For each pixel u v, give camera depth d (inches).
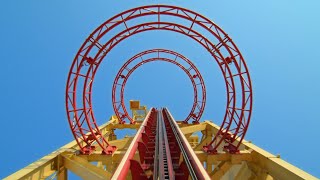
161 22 547.2
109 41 531.2
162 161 393.7
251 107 515.5
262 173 457.7
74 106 507.5
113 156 529.3
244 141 572.4
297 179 348.2
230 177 669.9
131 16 524.4
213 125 807.1
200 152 544.4
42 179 409.4
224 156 522.0
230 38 522.3
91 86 553.6
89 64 526.0
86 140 533.6
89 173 450.3
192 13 531.8
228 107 572.4
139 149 465.7
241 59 523.8
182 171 368.2
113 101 949.2
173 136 606.5
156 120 876.6
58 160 468.4
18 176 346.3
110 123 888.3
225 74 571.8
